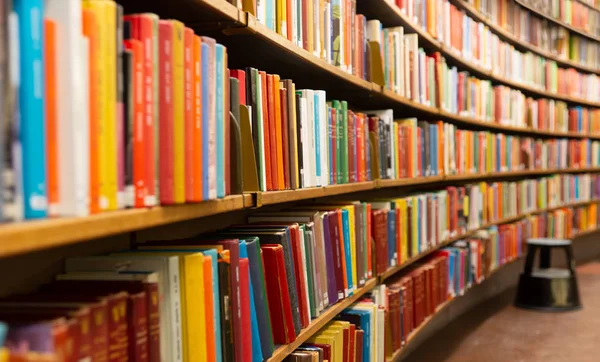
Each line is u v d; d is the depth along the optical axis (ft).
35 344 2.43
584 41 19.40
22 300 2.96
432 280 10.36
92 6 2.74
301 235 5.62
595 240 22.15
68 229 2.46
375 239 7.92
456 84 12.09
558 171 18.83
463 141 12.50
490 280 16.06
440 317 12.71
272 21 5.24
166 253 3.83
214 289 3.90
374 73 8.12
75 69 2.55
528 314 13.91
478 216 13.39
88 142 2.68
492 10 14.34
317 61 6.11
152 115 3.20
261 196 4.70
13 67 2.26
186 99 3.53
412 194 10.54
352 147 7.22
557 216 18.37
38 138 2.38
